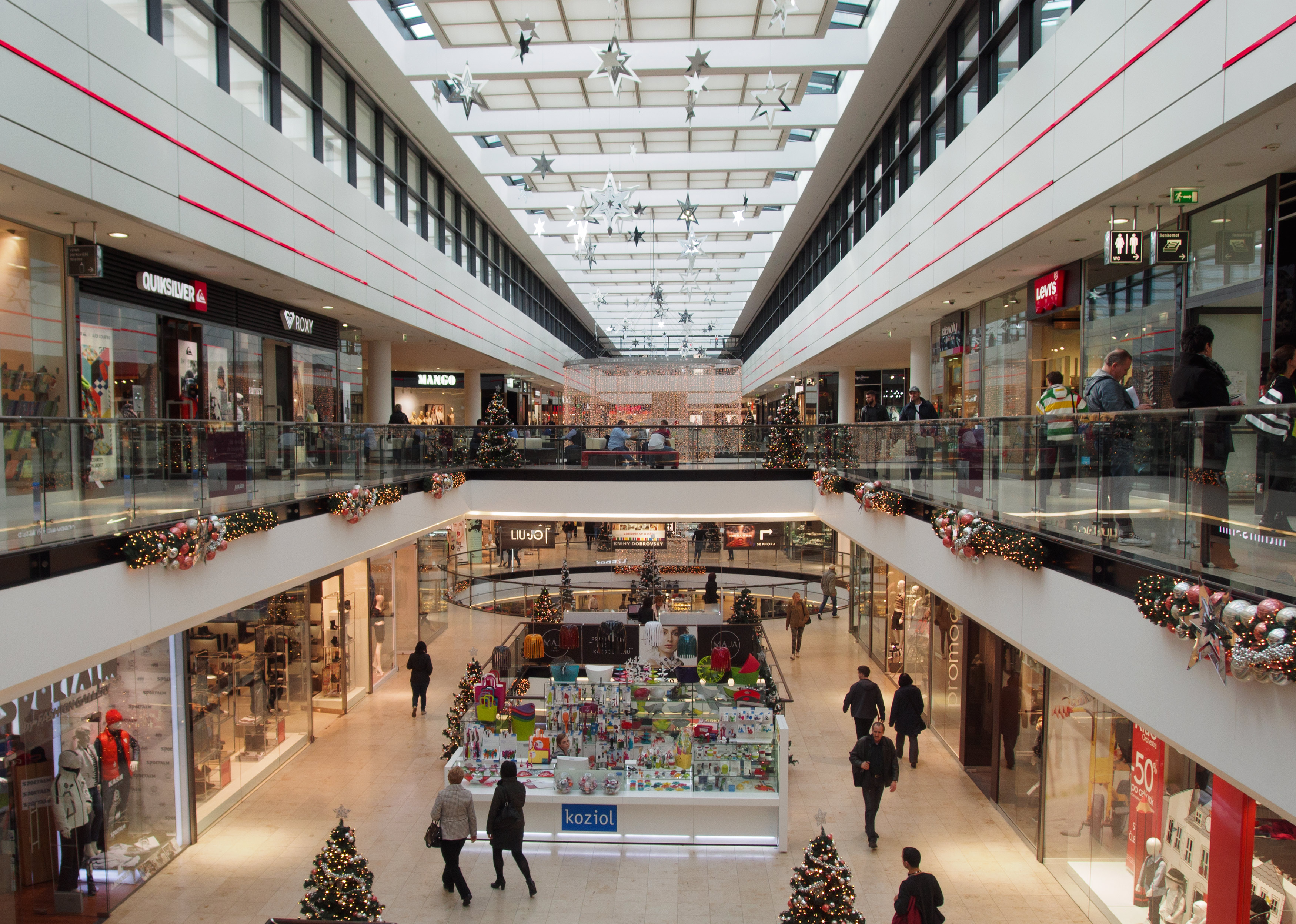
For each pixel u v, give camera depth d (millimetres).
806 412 33812
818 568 20312
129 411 10328
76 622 5344
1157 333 8992
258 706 9719
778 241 27062
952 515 7551
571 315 46938
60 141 7297
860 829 8516
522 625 12266
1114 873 6492
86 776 6762
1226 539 3914
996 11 11289
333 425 10016
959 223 11672
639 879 7594
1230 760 3824
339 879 5836
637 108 16469
